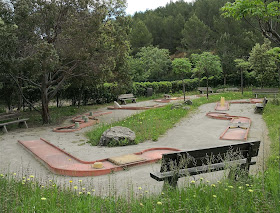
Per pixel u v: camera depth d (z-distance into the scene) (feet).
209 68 84.84
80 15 48.62
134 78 109.60
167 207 13.58
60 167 25.21
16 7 45.32
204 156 18.15
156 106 74.69
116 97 86.43
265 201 13.14
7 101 66.90
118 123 48.73
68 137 40.93
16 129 48.11
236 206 13.28
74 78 60.80
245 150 19.84
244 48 129.59
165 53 141.69
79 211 13.66
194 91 113.50
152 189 19.66
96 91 83.05
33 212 13.65
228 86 117.60
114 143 34.58
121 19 58.03
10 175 23.53
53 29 49.75
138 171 24.63
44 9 47.39
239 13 21.56
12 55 45.65
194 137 38.96
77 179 22.94
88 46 47.96
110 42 53.31
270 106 61.16
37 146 34.47
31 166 27.14
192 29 157.07
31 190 17.15
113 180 22.30
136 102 87.30
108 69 52.54
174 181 16.81
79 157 29.63
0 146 35.99
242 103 74.23
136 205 14.11
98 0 50.62
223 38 122.21
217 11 172.76
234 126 44.88
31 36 47.11
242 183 16.11
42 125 51.52
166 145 34.81
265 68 92.43
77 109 71.61
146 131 41.68
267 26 21.67
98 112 67.15
